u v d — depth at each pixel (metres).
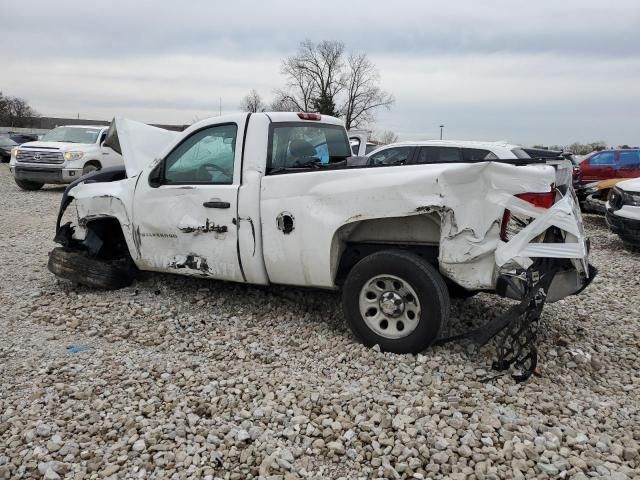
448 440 3.04
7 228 9.91
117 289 5.70
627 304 5.86
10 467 2.84
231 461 2.92
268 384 3.71
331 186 4.22
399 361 4.00
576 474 2.77
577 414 3.40
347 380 3.79
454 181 3.80
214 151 4.85
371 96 60.22
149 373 3.88
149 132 5.78
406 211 3.93
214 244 4.79
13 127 68.19
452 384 3.70
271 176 4.51
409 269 3.96
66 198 5.84
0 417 3.31
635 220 8.52
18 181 16.45
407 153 9.45
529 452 2.93
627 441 3.10
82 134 16.81
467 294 4.95
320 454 2.97
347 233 4.41
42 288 5.84
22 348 4.29
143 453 2.96
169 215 5.00
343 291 4.27
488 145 8.91
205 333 4.65
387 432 3.15
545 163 4.02
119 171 6.04
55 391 3.60
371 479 2.78
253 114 4.74
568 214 3.70
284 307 5.24
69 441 3.05
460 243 3.83
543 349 4.37
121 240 6.08
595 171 14.99
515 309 3.74
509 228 3.76
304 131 5.19
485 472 2.79
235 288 5.66
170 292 5.59
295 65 58.94
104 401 3.46
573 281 4.08
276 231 4.47
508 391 3.64
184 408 3.40
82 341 4.46
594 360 4.17
